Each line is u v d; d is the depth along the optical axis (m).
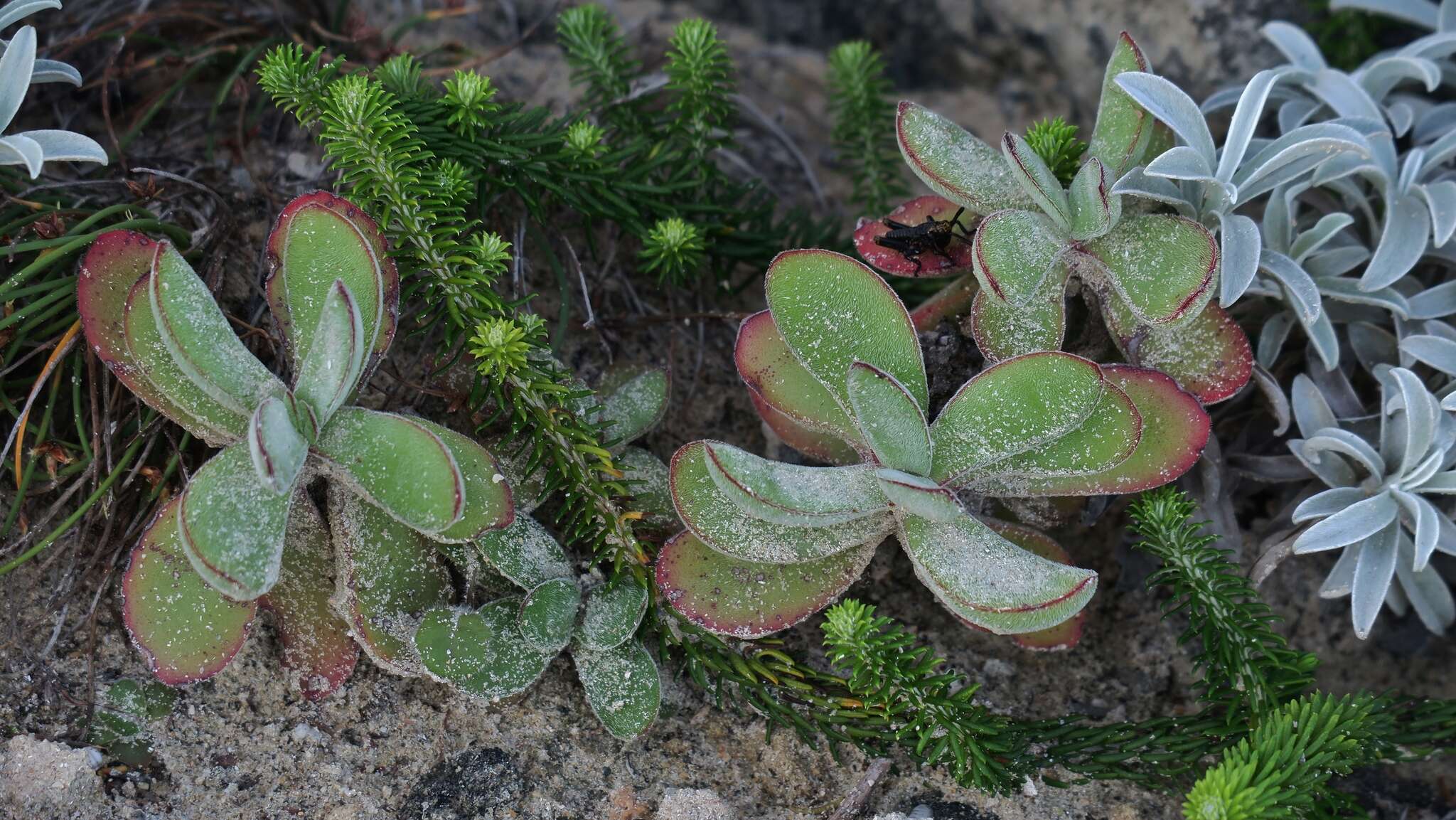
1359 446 0.74
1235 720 0.73
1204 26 0.88
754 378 0.73
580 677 0.72
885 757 0.73
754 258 0.81
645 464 0.75
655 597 0.73
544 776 0.72
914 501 0.70
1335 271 0.77
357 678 0.73
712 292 0.82
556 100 0.87
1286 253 0.77
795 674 0.73
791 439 0.75
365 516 0.71
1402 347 0.75
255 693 0.72
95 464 0.73
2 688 0.71
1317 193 0.79
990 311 0.73
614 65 0.81
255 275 0.78
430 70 0.85
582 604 0.73
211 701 0.72
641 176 0.80
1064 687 0.76
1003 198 0.74
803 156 0.88
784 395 0.73
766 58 0.92
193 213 0.77
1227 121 0.86
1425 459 0.74
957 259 0.75
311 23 0.83
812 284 0.72
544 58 0.89
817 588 0.72
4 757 0.70
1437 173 0.79
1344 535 0.73
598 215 0.79
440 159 0.76
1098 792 0.73
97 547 0.73
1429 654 0.78
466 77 0.76
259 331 0.75
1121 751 0.73
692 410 0.80
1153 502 0.73
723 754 0.73
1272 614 0.73
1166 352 0.74
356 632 0.71
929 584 0.71
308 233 0.72
